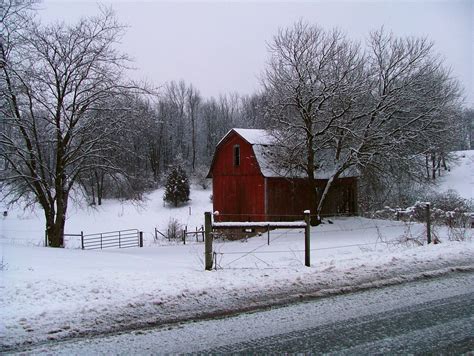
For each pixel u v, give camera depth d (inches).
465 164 2114.9
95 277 328.8
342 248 599.2
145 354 202.7
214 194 1246.9
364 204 1304.1
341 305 276.7
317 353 201.9
